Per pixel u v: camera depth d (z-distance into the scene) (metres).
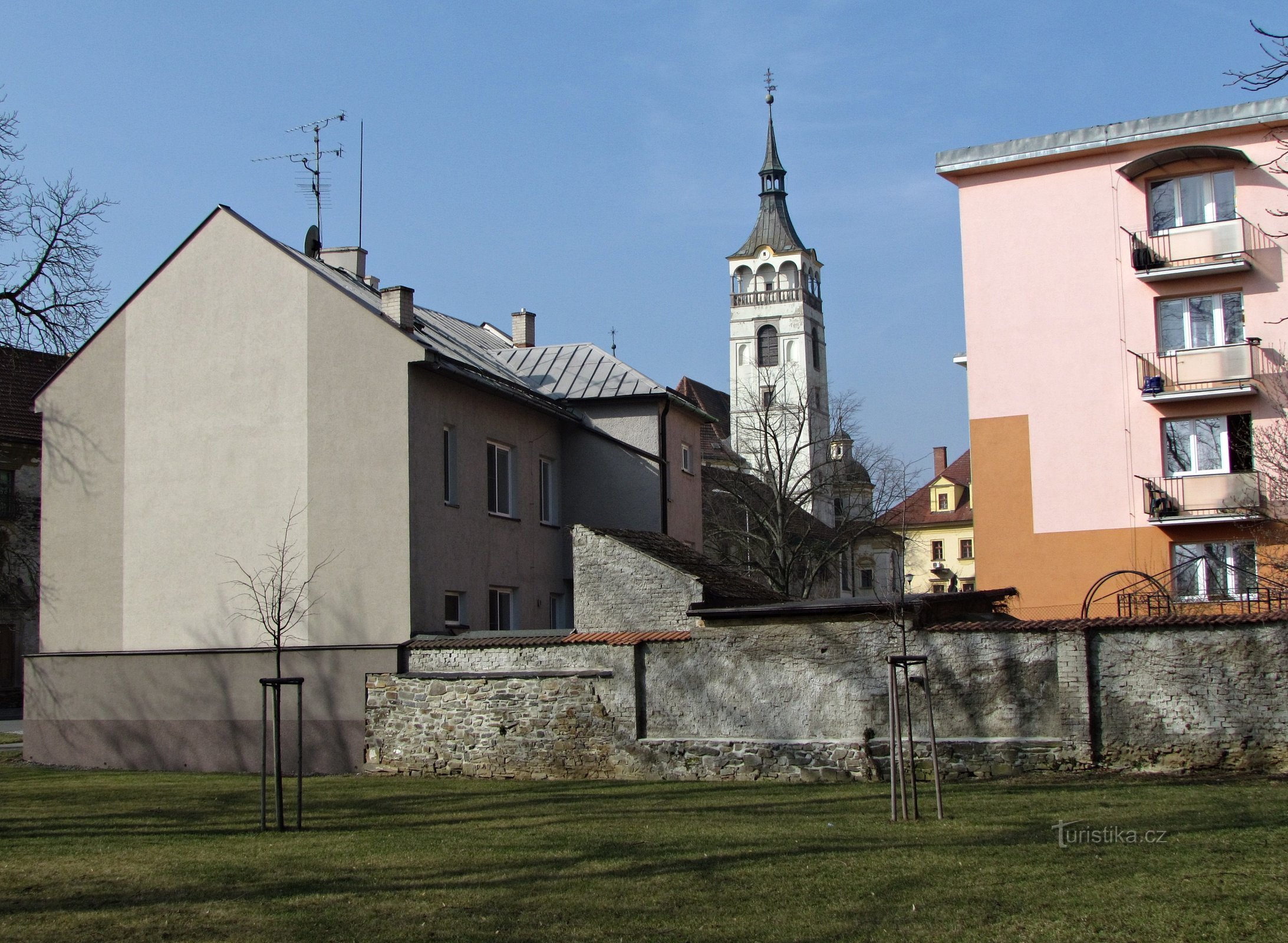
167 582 24.08
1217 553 28.53
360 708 21.92
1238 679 16.03
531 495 27.44
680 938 8.66
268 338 23.81
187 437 24.28
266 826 14.24
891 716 13.69
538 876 10.72
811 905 9.47
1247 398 28.59
